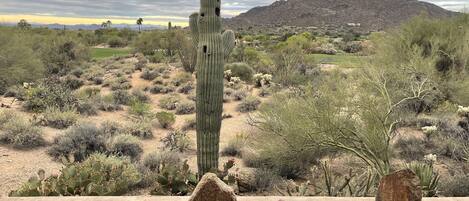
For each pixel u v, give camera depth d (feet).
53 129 42.80
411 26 60.34
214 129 25.00
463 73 51.39
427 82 37.78
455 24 59.41
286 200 11.67
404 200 8.90
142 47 159.63
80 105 53.88
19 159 32.65
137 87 76.79
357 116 27.96
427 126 40.47
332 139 27.76
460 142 35.14
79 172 24.63
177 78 84.48
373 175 25.63
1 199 11.55
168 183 25.44
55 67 105.29
